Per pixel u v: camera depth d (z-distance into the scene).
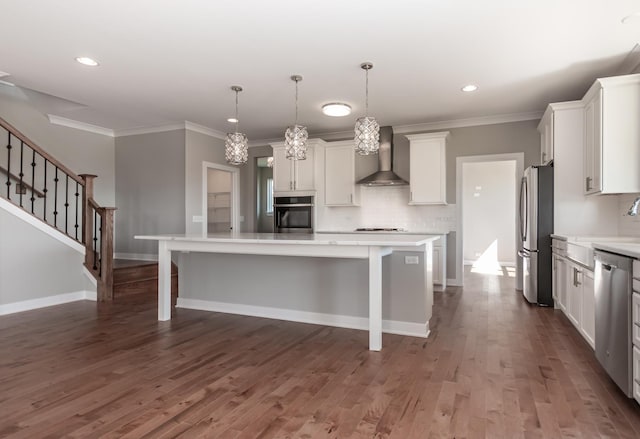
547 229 4.15
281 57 3.32
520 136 5.14
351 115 5.19
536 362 2.62
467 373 2.44
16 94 5.24
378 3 2.48
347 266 3.44
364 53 3.24
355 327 3.41
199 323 3.58
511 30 2.83
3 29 2.82
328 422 1.86
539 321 3.64
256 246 3.20
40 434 1.75
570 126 3.93
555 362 2.62
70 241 4.52
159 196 5.97
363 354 2.78
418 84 3.98
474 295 4.86
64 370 2.48
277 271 3.73
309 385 2.27
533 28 2.80
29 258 4.13
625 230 3.63
